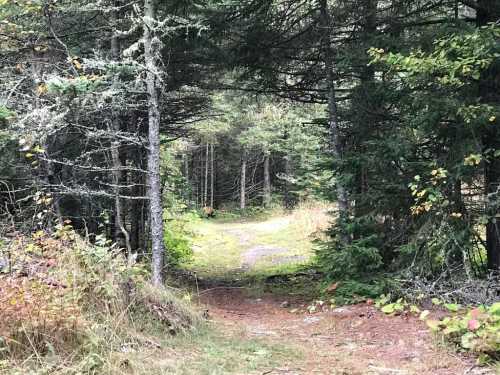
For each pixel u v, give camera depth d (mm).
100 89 7465
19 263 4891
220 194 45812
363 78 8914
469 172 6980
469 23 7207
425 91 7051
